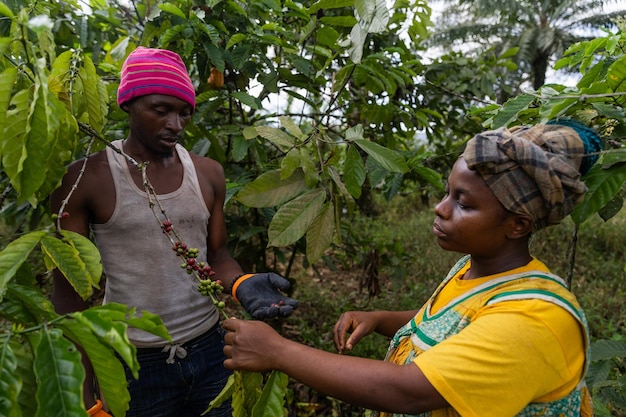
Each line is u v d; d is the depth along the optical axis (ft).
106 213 4.29
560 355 2.50
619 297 12.71
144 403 4.78
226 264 5.02
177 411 5.17
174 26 5.67
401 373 2.56
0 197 3.49
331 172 3.99
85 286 2.85
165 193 4.49
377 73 6.47
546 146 2.75
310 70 6.48
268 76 6.27
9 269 2.56
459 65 10.61
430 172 5.33
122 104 4.22
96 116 3.87
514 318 2.51
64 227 4.14
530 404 2.65
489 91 10.43
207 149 6.22
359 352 9.61
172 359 4.72
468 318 2.86
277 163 7.38
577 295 12.84
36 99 2.50
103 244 4.44
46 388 1.94
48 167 2.97
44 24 2.14
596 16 30.96
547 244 16.51
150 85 4.04
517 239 2.87
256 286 4.08
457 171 2.84
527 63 31.83
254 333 2.83
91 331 2.12
